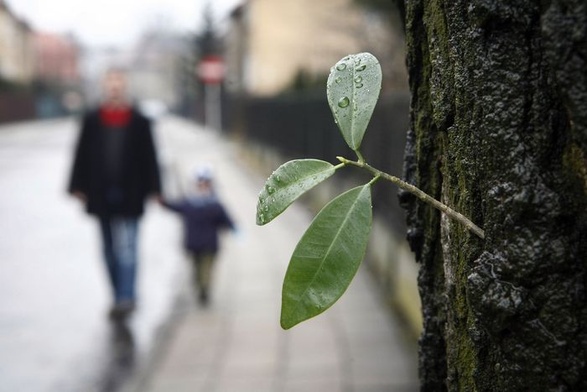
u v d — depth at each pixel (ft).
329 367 13.71
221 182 48.42
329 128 31.89
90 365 15.46
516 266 1.99
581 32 1.72
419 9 2.74
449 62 2.40
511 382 2.06
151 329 17.71
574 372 1.92
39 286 23.02
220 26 144.56
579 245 1.92
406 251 16.98
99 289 22.45
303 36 82.89
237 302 19.24
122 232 18.83
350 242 2.17
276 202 2.24
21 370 15.31
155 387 13.60
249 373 13.79
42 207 41.52
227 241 27.58
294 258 2.18
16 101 177.17
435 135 2.77
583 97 1.73
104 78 18.34
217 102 114.83
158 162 18.80
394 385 12.67
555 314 1.94
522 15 1.99
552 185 1.95
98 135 18.42
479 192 2.19
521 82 2.00
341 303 18.02
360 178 23.67
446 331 2.73
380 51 45.42
